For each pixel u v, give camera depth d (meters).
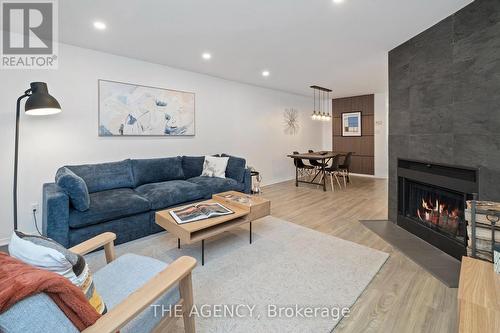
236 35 2.89
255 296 1.79
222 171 4.15
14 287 0.61
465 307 1.10
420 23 2.55
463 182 2.22
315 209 3.95
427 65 2.65
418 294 1.80
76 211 2.40
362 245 2.61
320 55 3.58
